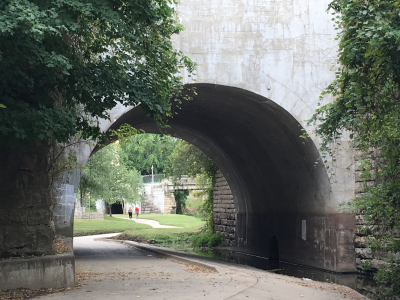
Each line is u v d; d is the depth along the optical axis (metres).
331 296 8.92
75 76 7.61
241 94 14.86
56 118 7.21
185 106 17.70
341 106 9.52
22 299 6.98
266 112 15.61
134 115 16.64
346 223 15.31
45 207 8.31
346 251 15.21
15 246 8.00
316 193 16.11
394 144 8.50
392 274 9.77
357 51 8.37
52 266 7.95
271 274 12.43
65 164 11.17
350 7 8.59
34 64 7.03
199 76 14.12
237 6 14.65
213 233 28.38
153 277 9.90
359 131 9.90
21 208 8.10
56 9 7.02
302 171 16.50
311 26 15.12
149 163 61.53
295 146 15.96
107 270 11.54
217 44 14.36
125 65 8.30
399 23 7.99
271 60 14.73
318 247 16.17
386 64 8.04
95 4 7.30
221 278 9.77
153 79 8.60
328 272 15.40
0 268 7.57
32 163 8.27
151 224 44.09
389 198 8.88
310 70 14.98
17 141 7.14
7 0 6.26
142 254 17.67
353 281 13.63
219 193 28.08
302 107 14.85
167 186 60.09
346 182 15.40
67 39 7.90
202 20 14.35
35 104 7.83
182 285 8.52
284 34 14.91
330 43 15.18
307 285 10.26
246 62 14.53
